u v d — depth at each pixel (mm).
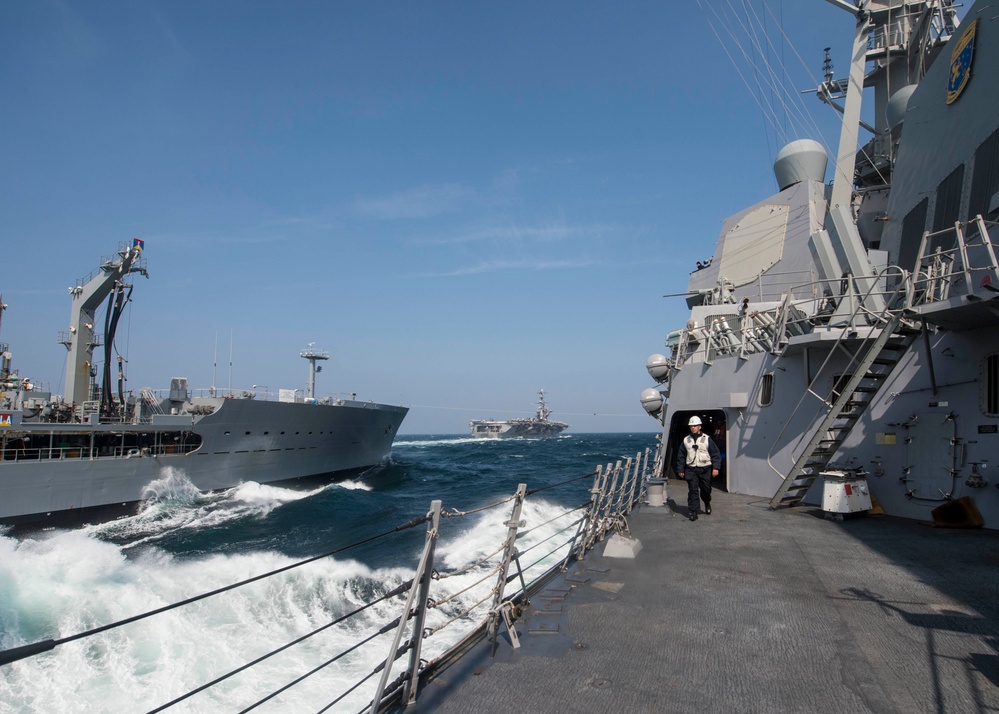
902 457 8625
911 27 12953
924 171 9617
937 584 5383
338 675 7281
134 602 12711
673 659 3891
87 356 28266
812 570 5969
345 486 31719
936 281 8039
